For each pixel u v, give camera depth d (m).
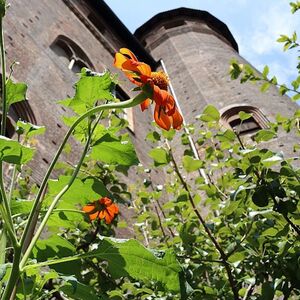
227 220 2.99
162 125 1.43
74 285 1.43
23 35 9.20
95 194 1.75
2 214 1.25
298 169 2.42
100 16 17.88
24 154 1.33
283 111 12.18
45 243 1.78
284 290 2.27
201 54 18.09
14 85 1.53
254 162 2.36
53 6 12.70
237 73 3.90
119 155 1.69
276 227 2.49
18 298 1.58
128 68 1.42
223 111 12.34
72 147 7.56
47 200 1.77
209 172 4.00
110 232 3.38
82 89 1.59
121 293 2.99
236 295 2.46
